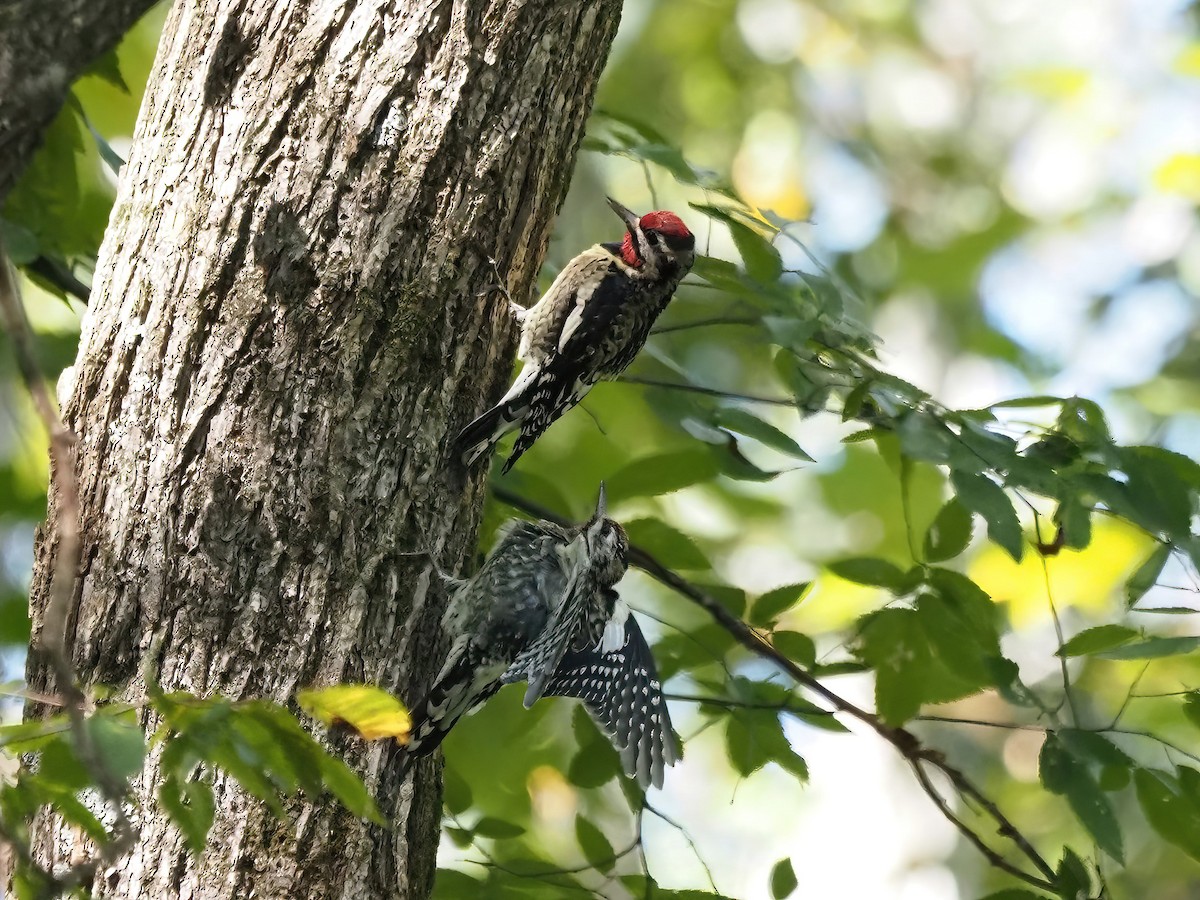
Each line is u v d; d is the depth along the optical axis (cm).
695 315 789
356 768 408
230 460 412
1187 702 537
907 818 1152
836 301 577
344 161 438
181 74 448
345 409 427
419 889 439
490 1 462
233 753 298
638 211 1223
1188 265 1332
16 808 303
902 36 1405
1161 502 510
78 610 405
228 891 380
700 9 1362
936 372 1306
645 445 939
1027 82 1363
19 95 345
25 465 711
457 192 453
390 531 430
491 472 661
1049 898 573
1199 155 1180
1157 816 524
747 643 620
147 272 429
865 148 1406
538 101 472
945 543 575
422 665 438
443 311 450
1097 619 1016
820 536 1144
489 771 775
